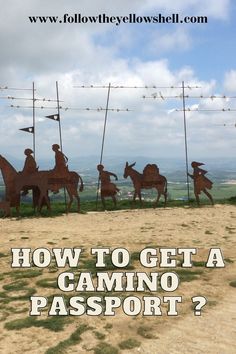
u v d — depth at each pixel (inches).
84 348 244.2
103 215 775.7
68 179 797.2
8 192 768.3
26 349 246.2
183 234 564.7
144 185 868.0
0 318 293.3
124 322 278.5
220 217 714.8
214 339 248.7
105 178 860.6
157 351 235.9
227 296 321.7
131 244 510.9
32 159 781.3
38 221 710.5
